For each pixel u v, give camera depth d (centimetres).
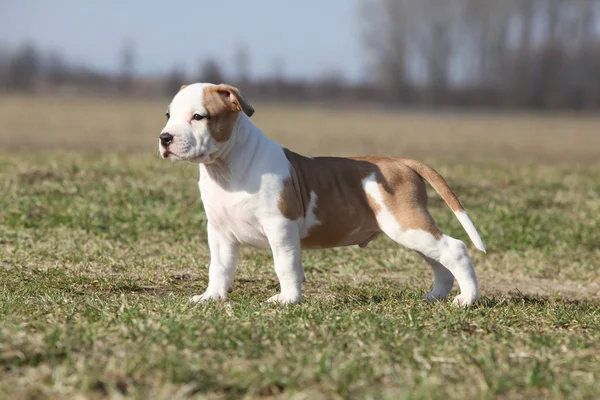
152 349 625
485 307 870
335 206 867
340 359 629
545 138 4391
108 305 802
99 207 1387
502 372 609
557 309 880
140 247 1217
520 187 1834
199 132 794
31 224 1296
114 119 4647
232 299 920
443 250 876
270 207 823
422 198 891
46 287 938
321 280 1103
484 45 10994
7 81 10250
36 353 606
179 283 1023
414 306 865
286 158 852
